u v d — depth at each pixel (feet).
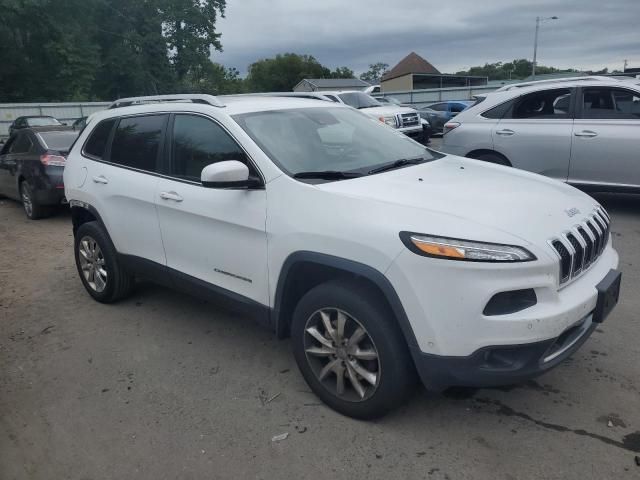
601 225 10.61
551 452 9.11
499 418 10.08
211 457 9.45
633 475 8.51
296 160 11.30
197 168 12.54
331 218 9.64
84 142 16.63
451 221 8.82
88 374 12.47
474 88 116.78
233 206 11.33
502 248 8.37
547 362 8.80
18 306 16.87
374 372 9.64
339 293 9.65
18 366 13.03
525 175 12.17
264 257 10.87
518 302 8.53
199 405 11.01
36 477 9.22
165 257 13.56
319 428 10.04
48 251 23.09
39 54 133.80
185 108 13.17
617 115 22.90
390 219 9.07
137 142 14.46
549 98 24.49
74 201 16.46
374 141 13.43
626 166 22.66
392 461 9.09
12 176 30.86
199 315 15.40
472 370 8.58
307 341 10.49
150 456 9.55
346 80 238.89
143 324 14.96
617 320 13.80
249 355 13.00
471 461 8.99
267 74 299.99
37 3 122.01
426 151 14.03
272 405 10.86
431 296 8.54
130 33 143.74
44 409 11.17
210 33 157.17
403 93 119.75
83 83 134.51
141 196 13.71
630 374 11.34
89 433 10.30
